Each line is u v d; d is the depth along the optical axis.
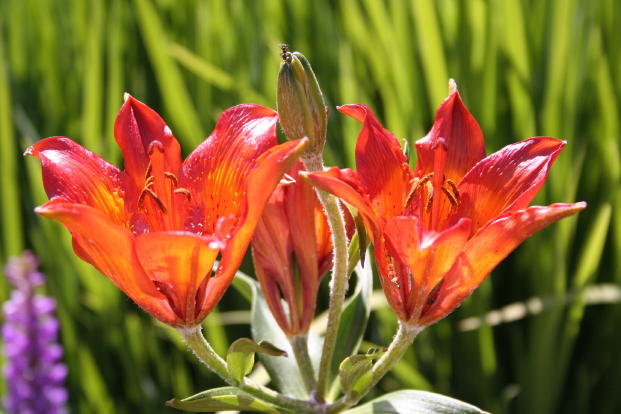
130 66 1.47
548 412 1.12
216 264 0.72
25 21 1.57
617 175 1.12
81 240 0.66
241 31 1.38
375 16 1.25
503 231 0.66
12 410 0.95
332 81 1.30
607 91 1.15
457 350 1.11
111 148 1.26
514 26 1.16
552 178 1.11
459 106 0.70
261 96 1.30
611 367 1.16
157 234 0.64
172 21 1.52
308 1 1.36
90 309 1.26
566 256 1.13
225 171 0.69
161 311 0.67
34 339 0.95
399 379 1.06
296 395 0.73
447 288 0.67
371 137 0.68
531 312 1.08
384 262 0.67
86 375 1.15
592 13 1.19
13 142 1.29
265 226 0.71
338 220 0.68
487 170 0.69
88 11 1.50
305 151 0.68
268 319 0.75
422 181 0.68
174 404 0.68
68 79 1.47
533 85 1.21
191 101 1.38
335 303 0.69
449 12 1.24
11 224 1.21
